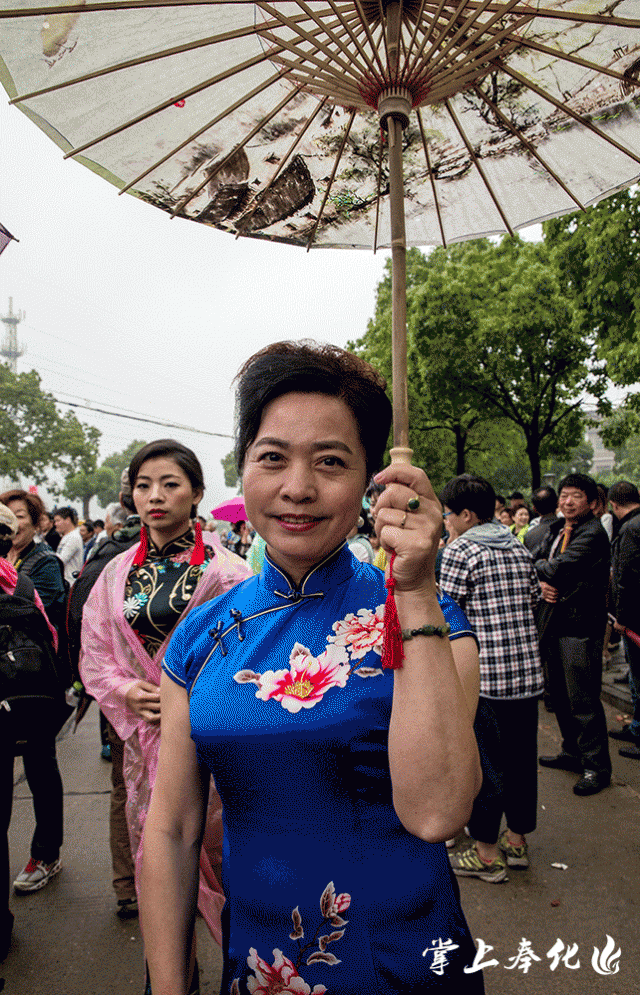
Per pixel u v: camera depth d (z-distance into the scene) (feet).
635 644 13.89
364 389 3.24
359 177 5.91
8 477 109.29
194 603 6.57
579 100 5.15
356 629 3.14
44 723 8.00
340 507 3.11
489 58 3.95
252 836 3.14
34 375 110.11
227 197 5.74
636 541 13.56
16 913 8.98
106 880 9.79
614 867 9.55
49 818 9.68
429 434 58.54
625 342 25.32
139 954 8.05
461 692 2.78
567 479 12.66
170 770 3.60
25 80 4.62
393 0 4.17
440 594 3.49
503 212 6.16
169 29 4.43
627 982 7.20
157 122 5.14
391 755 2.76
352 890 3.01
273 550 3.39
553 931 8.14
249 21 4.57
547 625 12.42
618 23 4.31
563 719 13.21
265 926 3.10
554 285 40.65
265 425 3.14
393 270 3.48
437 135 5.70
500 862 9.41
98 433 120.37
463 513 9.76
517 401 47.26
